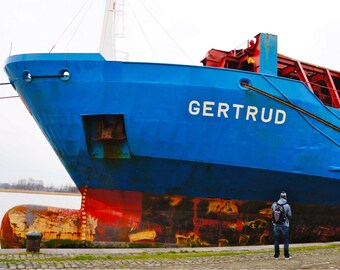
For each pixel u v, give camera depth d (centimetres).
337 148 1244
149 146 1095
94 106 1083
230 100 1105
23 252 930
